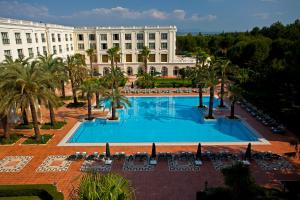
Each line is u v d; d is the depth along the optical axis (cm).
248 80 5109
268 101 3922
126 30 7338
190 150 2733
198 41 11894
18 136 3109
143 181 2119
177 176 2191
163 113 4184
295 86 2502
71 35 7450
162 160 2470
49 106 3284
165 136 3231
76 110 4272
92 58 7625
